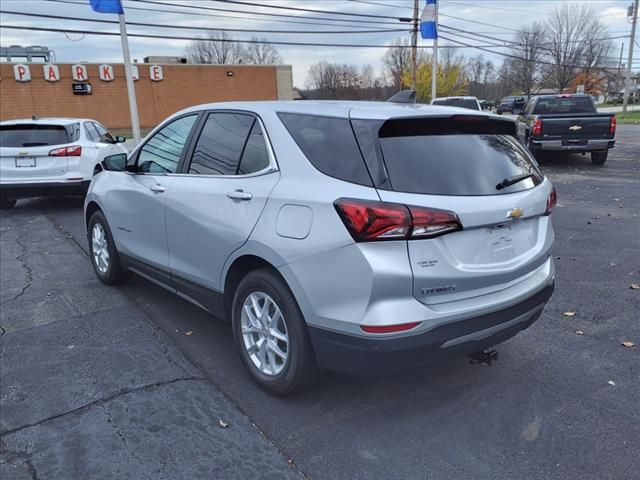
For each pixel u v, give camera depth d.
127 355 3.91
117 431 2.99
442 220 2.69
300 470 2.68
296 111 3.30
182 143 4.13
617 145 19.78
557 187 11.09
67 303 4.96
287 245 2.98
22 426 3.04
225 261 3.49
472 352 3.03
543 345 4.04
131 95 18.08
